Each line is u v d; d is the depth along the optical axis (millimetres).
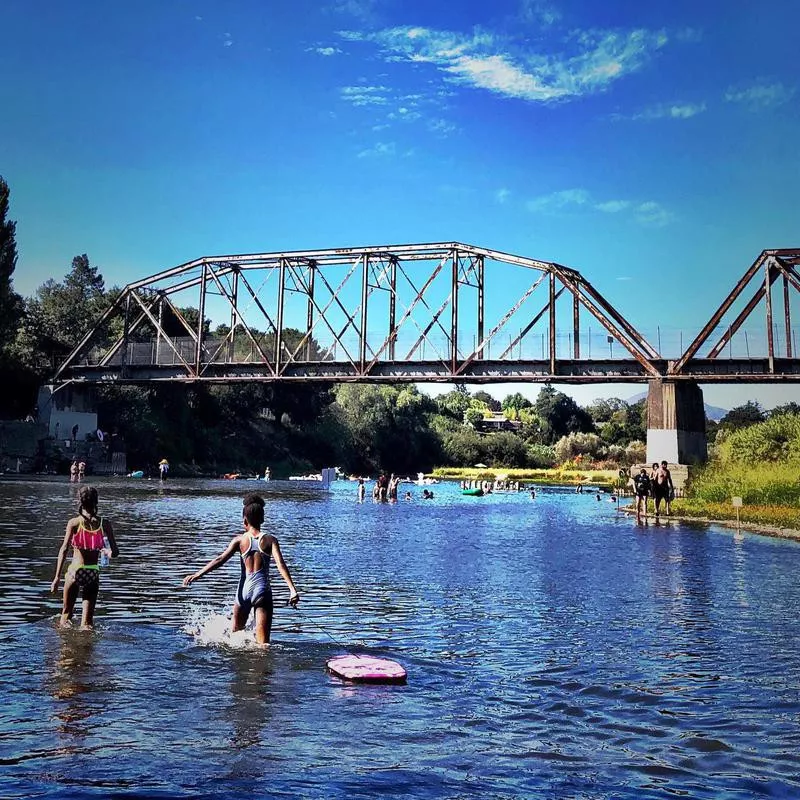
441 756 6180
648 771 5977
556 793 5516
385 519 38531
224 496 54719
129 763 5770
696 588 15953
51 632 10281
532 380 66188
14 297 98125
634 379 60875
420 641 10508
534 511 49531
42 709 7012
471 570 18625
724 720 7270
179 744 6211
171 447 102438
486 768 5953
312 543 25047
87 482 67812
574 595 14906
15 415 91000
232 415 117875
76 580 10703
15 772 5539
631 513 47188
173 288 83062
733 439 56531
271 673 8523
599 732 6879
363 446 137750
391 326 74125
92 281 149625
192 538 24406
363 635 10781
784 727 7082
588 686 8375
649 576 17844
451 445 152500
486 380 68188
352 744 6371
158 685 7914
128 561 18234
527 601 14078
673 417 57812
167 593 13781
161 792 5262
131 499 46562
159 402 105125
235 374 81188
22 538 22266
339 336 74438
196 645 9742
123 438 95625
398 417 145000
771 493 40656
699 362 59219
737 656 9836
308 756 6059
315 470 125312
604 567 19625
